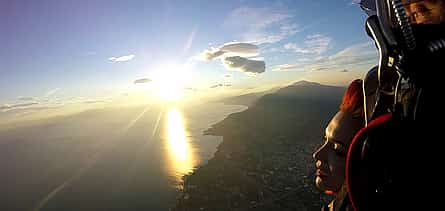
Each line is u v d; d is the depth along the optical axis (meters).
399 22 0.64
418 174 0.63
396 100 0.69
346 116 1.06
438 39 0.64
